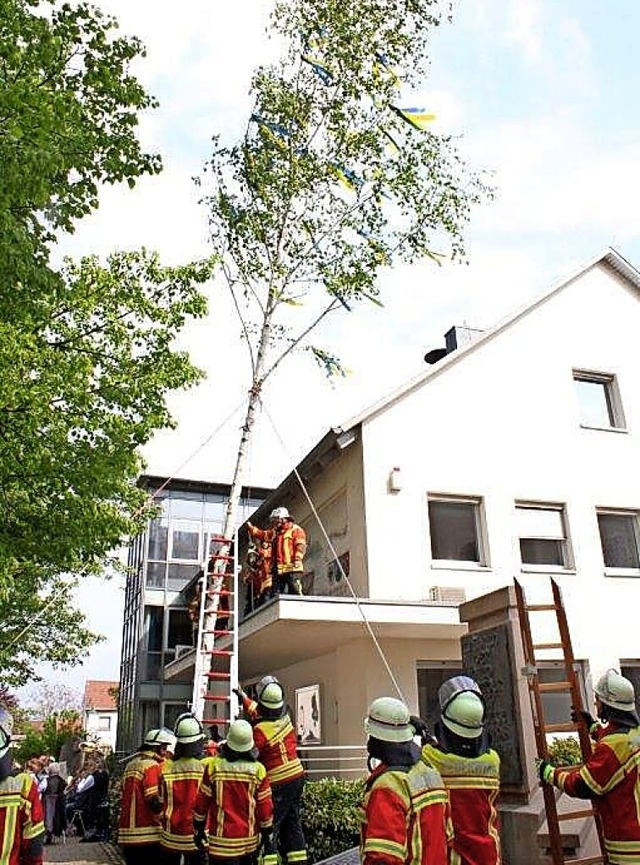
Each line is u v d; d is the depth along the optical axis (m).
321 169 12.56
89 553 9.27
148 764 7.15
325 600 10.24
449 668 12.05
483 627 7.35
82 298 9.64
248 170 12.67
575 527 13.59
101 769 16.27
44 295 7.99
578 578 13.21
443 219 12.86
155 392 9.77
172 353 10.03
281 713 7.00
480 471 13.34
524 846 6.18
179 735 7.03
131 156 7.34
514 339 14.45
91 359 9.64
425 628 10.92
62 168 6.23
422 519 12.69
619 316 15.59
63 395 8.90
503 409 13.89
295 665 14.99
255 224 12.49
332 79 12.60
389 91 12.69
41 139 5.82
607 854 4.52
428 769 3.45
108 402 9.52
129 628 26.91
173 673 17.31
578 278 15.48
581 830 6.03
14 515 8.62
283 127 12.52
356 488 12.89
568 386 14.59
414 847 3.24
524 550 13.34
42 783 15.38
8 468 8.20
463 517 13.25
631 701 4.65
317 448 13.33
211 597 11.09
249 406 12.03
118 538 9.33
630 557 14.06
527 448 13.80
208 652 10.37
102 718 60.72
